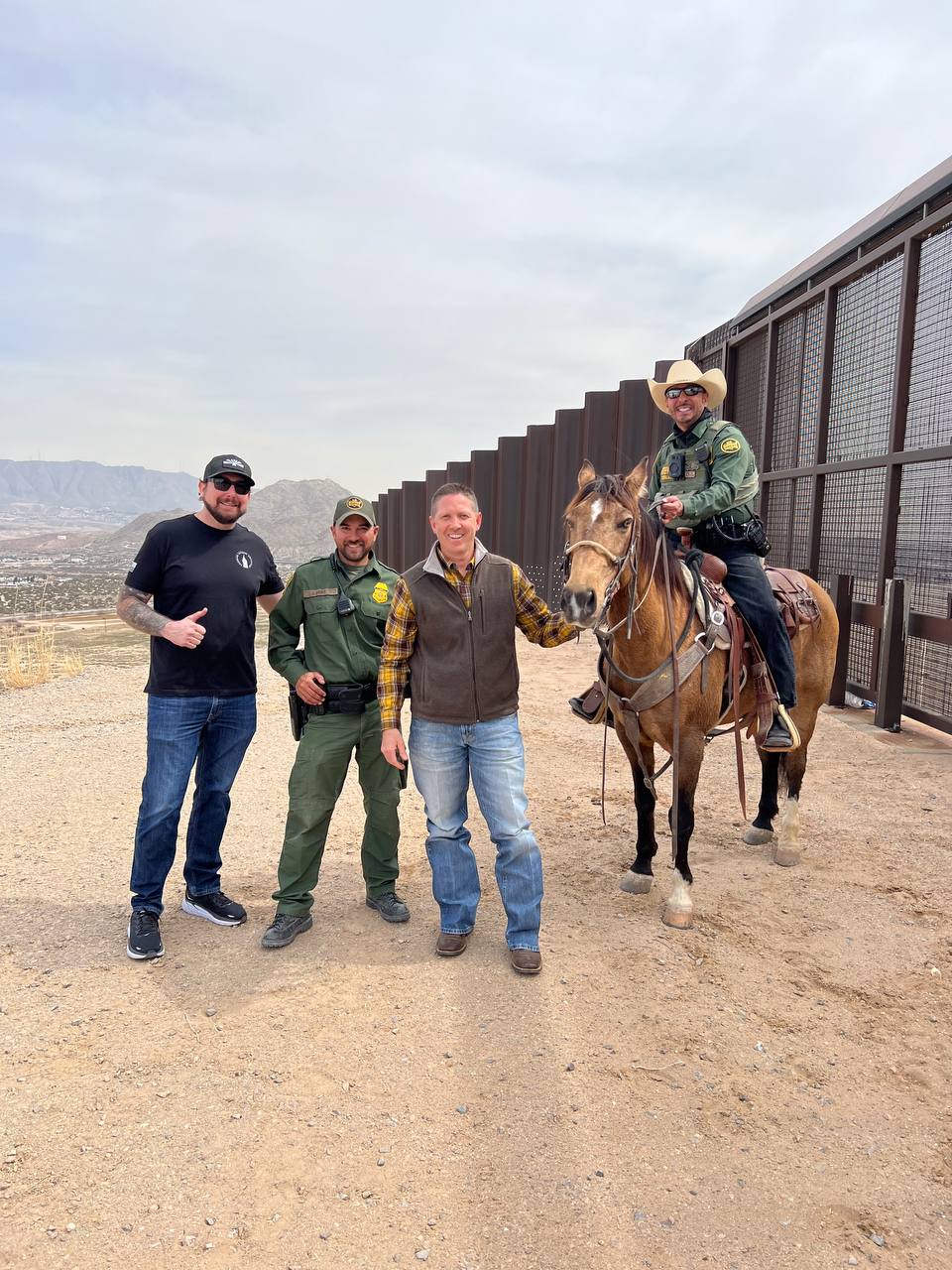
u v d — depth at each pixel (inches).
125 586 140.6
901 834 205.3
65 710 346.9
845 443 350.0
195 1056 115.3
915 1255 84.2
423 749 140.6
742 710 181.2
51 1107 104.2
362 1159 96.3
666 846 199.3
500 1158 96.7
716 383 165.8
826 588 354.9
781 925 157.5
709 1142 100.0
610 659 154.3
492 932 153.9
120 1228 85.7
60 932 153.5
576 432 565.9
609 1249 84.1
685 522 173.0
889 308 312.7
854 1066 115.4
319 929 154.8
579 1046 118.4
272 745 293.7
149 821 142.0
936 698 309.7
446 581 134.3
